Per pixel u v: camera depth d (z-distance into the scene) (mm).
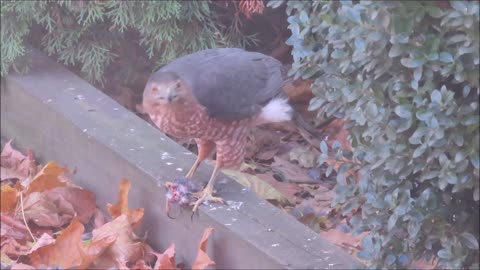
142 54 9148
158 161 7277
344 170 5852
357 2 5645
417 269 5621
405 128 5145
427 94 5164
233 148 6727
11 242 7340
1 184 8531
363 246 5777
